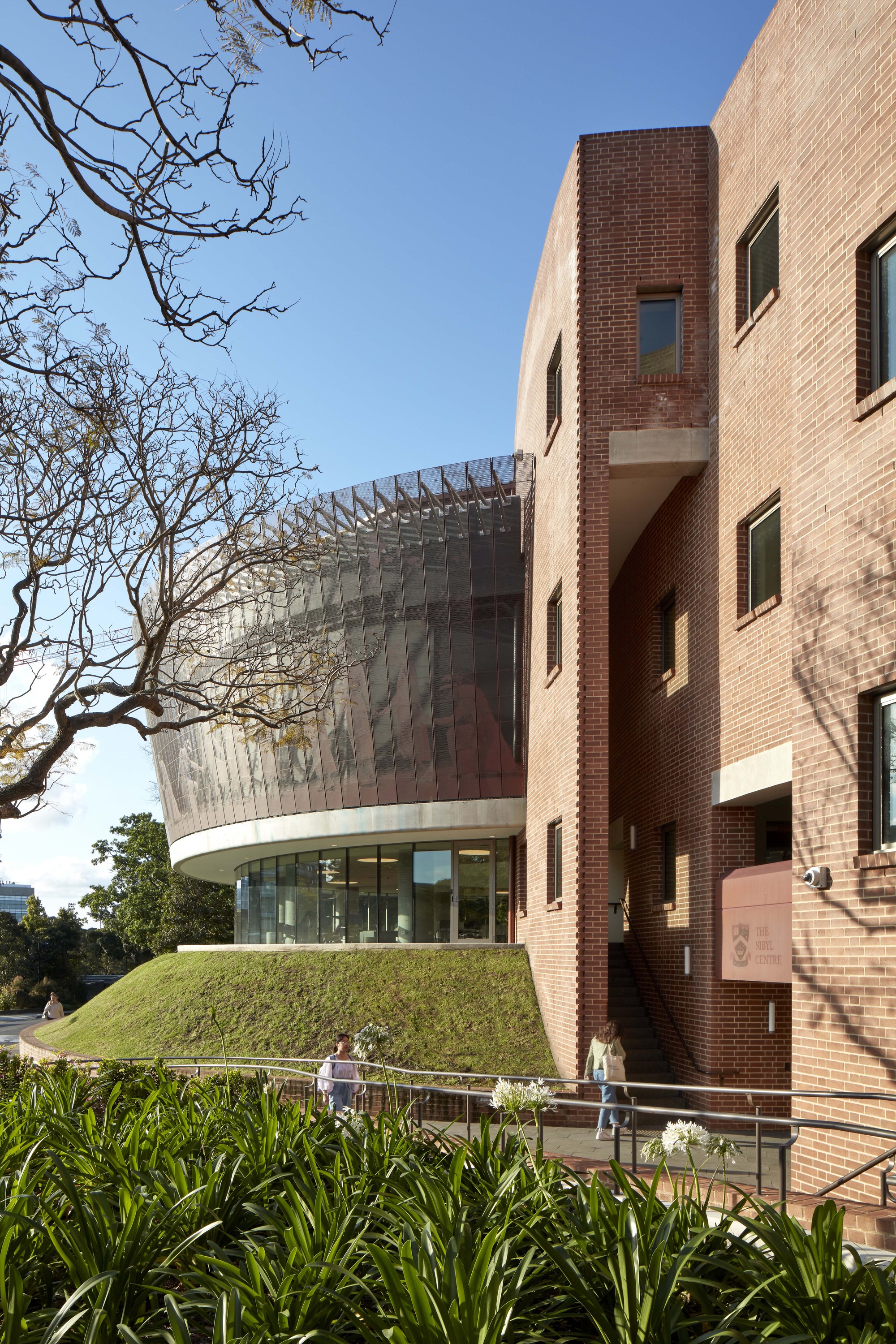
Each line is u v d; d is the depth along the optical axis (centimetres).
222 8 639
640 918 2169
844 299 1134
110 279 784
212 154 703
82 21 625
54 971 8569
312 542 1898
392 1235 446
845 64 1148
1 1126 674
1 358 962
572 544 1945
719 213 1809
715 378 1798
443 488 2912
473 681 2875
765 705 1498
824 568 1153
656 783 2061
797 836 1177
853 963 1049
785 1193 869
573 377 1962
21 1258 428
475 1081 1938
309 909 3603
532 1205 479
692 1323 359
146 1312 417
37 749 1473
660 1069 1873
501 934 3153
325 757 3106
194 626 1986
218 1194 500
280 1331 354
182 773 3944
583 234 1909
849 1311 366
